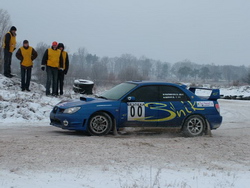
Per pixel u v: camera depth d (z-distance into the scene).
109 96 10.66
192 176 6.68
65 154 7.50
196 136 10.74
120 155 7.72
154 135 10.73
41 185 5.62
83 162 7.05
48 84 16.92
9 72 19.00
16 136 9.59
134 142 9.07
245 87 35.56
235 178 6.71
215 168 7.35
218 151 8.74
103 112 10.12
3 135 9.72
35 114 13.39
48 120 13.29
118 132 10.64
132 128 10.32
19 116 13.02
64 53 17.33
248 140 10.38
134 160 7.45
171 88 10.71
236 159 8.16
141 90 10.48
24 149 7.72
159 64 110.75
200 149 8.80
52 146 8.11
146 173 6.64
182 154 8.23
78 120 9.87
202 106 10.80
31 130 10.95
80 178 6.09
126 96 10.31
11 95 15.36
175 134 10.85
